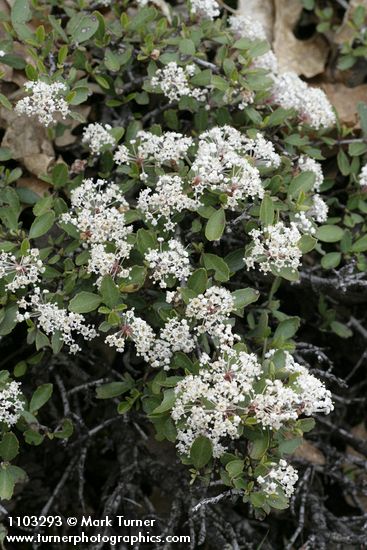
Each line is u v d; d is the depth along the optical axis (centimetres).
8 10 64
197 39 61
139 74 65
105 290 53
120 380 63
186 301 53
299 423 53
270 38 70
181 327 53
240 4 70
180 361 53
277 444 53
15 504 65
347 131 64
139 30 61
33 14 63
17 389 54
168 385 53
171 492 63
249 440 54
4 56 60
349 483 64
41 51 60
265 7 70
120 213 56
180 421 53
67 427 56
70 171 62
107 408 65
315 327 68
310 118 62
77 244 56
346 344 69
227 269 55
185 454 54
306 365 60
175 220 56
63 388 61
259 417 51
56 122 61
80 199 56
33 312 56
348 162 64
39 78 58
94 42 61
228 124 61
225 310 53
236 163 54
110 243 55
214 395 51
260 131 61
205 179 54
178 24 63
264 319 57
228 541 62
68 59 62
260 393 52
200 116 61
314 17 70
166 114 62
